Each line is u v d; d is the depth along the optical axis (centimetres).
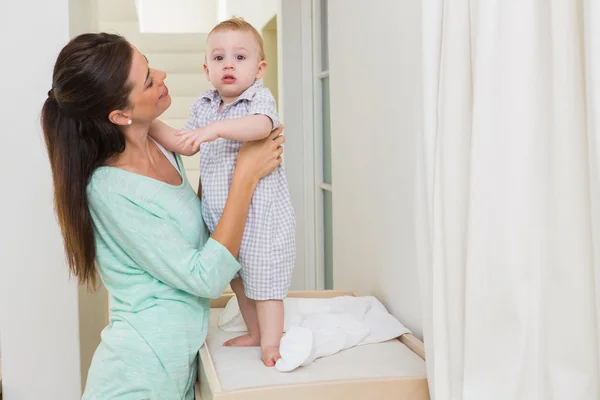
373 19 197
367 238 206
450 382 108
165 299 149
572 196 86
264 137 146
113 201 141
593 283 86
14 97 194
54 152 143
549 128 90
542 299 93
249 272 151
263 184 152
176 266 140
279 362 137
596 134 76
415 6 160
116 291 150
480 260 96
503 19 91
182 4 764
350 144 226
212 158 157
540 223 92
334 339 147
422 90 112
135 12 534
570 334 89
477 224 95
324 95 326
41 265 198
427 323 119
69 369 200
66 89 135
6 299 198
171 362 146
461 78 103
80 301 203
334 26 248
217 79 154
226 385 127
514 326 93
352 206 224
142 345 144
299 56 342
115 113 140
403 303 173
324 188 322
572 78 84
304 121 340
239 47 153
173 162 164
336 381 122
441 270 108
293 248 156
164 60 562
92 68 134
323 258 335
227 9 664
